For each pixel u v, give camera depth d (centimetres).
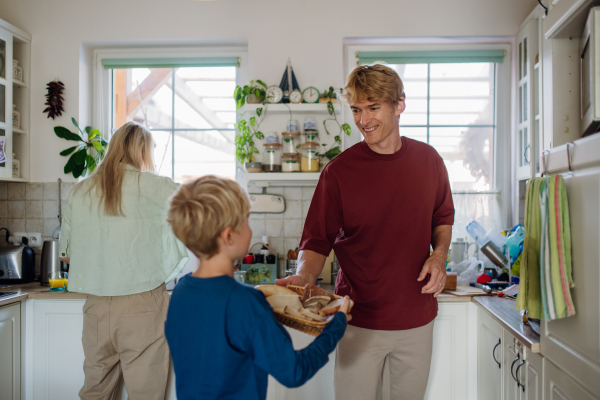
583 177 112
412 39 265
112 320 181
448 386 215
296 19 262
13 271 247
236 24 264
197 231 91
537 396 143
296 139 262
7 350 210
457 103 273
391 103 136
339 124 260
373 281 142
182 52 278
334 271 252
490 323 194
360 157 146
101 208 179
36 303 222
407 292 142
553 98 140
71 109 267
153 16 266
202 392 91
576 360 116
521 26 251
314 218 150
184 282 98
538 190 129
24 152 266
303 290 111
